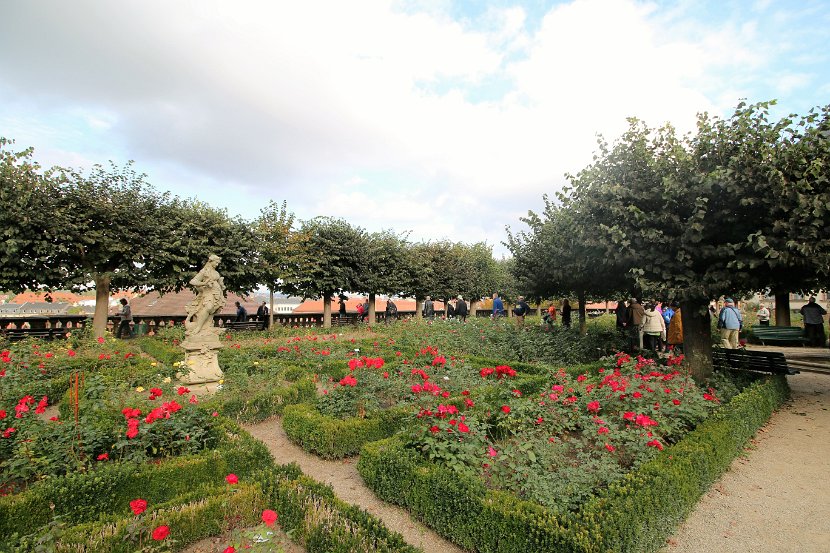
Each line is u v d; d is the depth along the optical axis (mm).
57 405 7656
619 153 8531
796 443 6273
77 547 3104
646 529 3582
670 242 7621
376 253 24203
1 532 3422
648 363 7684
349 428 5602
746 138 7133
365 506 4434
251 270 18797
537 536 3262
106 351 11266
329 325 22250
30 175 13375
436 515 3973
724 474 5262
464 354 11508
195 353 8359
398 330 17422
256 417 6934
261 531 3189
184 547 3527
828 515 4309
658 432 5277
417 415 5355
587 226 8742
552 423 5273
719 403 6480
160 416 4691
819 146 6488
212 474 4516
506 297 36438
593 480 3910
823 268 6387
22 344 10664
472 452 4438
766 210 6977
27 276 13430
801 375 11125
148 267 16078
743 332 17531
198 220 17672
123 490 4027
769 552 3709
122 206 15258
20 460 4059
